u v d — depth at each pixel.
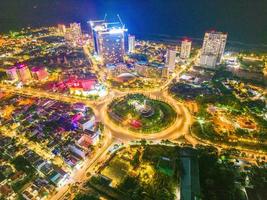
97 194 195.12
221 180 199.12
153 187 199.25
